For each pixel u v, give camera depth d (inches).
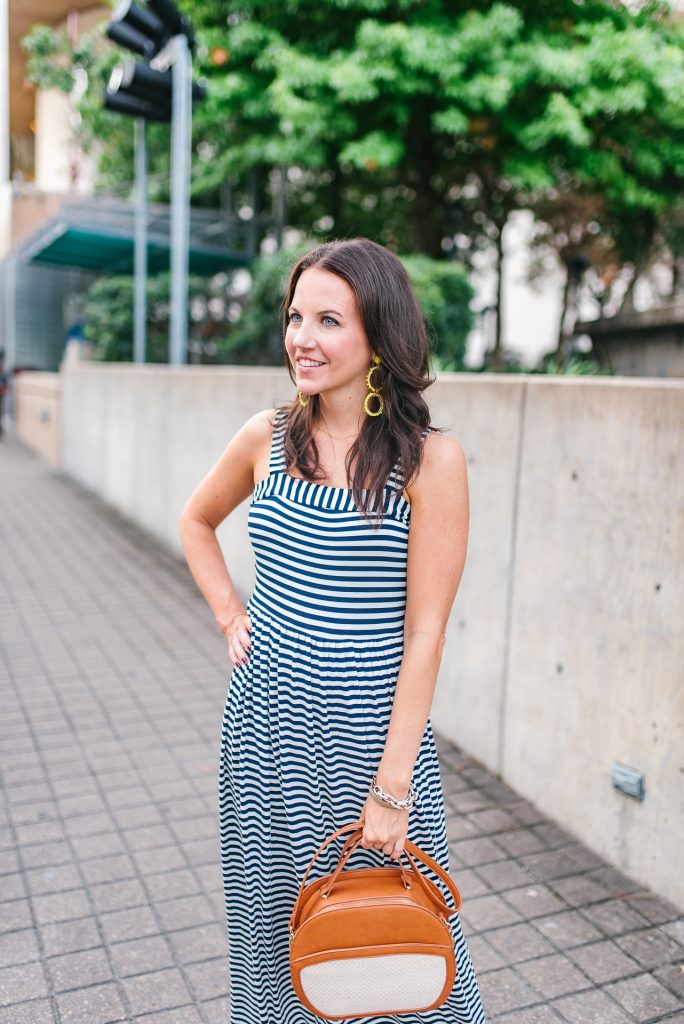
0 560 287.0
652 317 245.9
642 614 107.0
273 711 65.1
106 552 302.8
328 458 64.6
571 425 117.2
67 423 498.0
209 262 514.9
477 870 113.3
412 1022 69.0
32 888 108.9
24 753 146.6
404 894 60.2
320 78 315.0
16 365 802.8
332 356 60.6
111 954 96.9
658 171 332.2
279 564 64.9
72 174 729.0
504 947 98.6
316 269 60.9
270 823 67.3
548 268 553.0
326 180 470.6
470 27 297.4
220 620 71.4
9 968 94.0
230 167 417.7
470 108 318.7
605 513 111.9
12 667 188.5
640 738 108.4
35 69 496.1
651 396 103.9
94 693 174.4
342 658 62.9
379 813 60.8
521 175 329.1
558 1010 89.0
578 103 303.9
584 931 101.3
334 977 59.4
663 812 105.9
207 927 102.1
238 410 233.3
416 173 406.3
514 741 133.1
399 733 60.9
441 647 63.1
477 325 434.0
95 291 495.2
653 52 291.1
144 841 120.4
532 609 127.1
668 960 96.7
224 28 374.0
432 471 61.8
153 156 518.6
